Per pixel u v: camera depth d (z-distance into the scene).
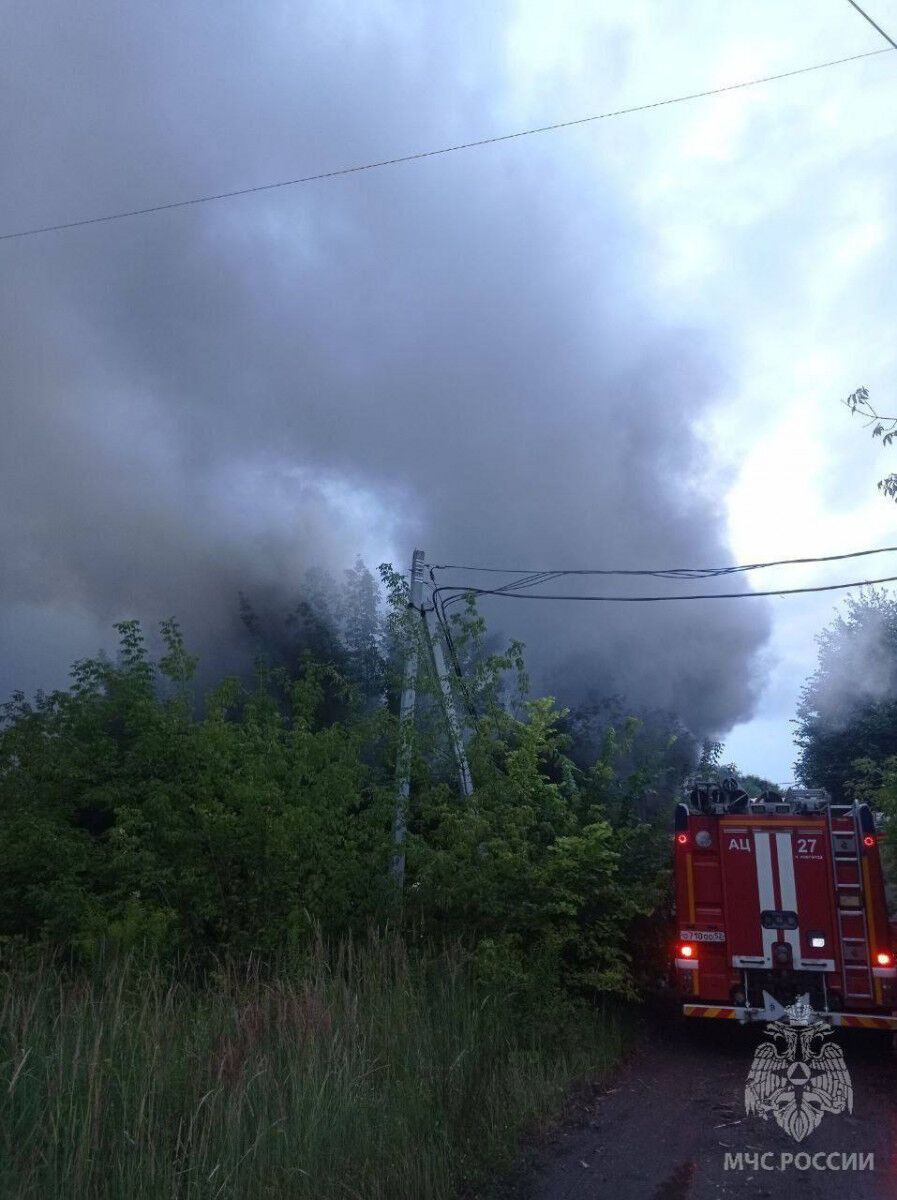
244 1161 5.70
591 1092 9.23
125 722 11.41
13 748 11.38
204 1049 6.83
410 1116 6.87
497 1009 9.88
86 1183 5.20
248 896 10.49
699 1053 11.53
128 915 9.25
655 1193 6.59
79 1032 6.33
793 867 11.77
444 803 12.28
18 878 10.52
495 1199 6.38
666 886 13.22
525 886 11.70
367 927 10.94
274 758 11.16
